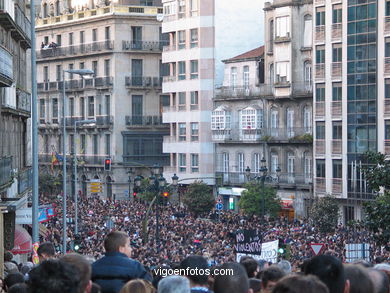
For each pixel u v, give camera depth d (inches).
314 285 454.9
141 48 6136.8
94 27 6269.7
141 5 6215.6
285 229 3494.1
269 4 4867.1
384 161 2239.2
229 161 5162.4
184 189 5388.8
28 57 3575.3
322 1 4394.7
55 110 6638.8
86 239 3189.0
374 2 4136.3
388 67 4092.0
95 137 6304.1
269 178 4746.6
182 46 5428.2
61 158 5762.8
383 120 4114.2
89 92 6323.8
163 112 5590.6
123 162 5999.0
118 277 678.5
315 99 4466.0
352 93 4254.4
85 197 6008.9
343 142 4296.3
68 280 489.7
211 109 5275.6
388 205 2134.6
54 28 6604.3
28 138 3243.1
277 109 4857.3
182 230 3565.5
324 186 4399.6
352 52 4249.5
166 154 6166.3
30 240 2300.7
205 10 5290.4
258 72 5019.7
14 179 2625.5
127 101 6127.0
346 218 4279.0
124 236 700.7
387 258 2158.0
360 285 525.0
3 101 2501.2
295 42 4719.5
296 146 4697.3
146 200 4658.0
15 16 2795.3
